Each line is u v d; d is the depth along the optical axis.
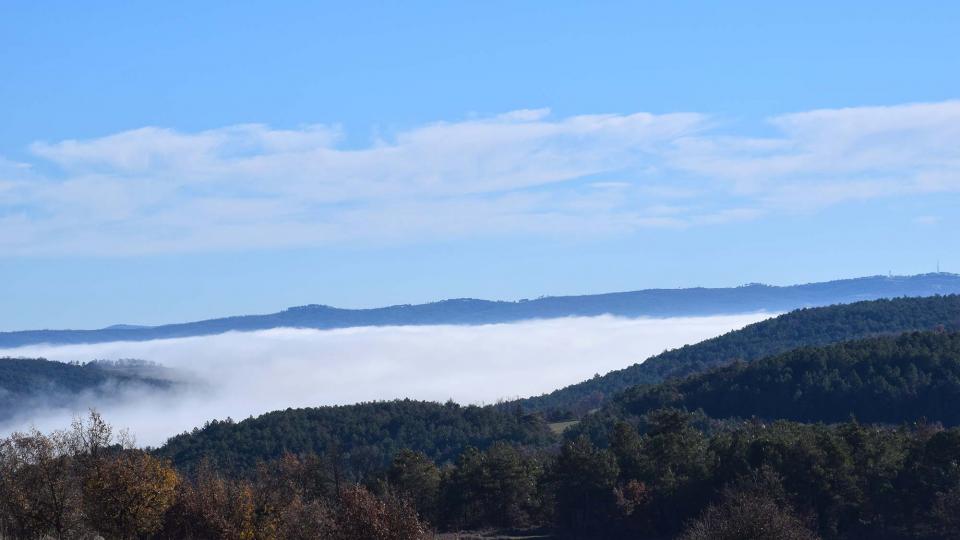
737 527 49.59
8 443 45.16
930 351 121.06
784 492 67.12
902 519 68.31
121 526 44.47
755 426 90.50
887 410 112.75
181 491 52.44
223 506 50.47
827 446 72.06
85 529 43.91
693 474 78.31
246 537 49.12
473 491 83.69
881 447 73.25
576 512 81.31
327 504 60.25
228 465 111.44
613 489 79.19
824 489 69.25
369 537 45.69
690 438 85.56
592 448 86.19
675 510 77.88
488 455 87.19
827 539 68.25
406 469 85.19
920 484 68.12
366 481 87.50
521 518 83.50
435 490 85.19
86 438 46.53
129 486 44.75
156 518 45.97
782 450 73.12
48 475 43.88
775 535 49.31
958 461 68.19
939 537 64.38
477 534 80.50
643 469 82.00
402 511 47.22
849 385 117.69
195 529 49.59
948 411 108.19
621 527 78.44
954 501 62.91
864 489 70.38
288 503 56.34
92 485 44.09
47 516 43.38
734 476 73.62
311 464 89.44
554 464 84.31
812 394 120.44
